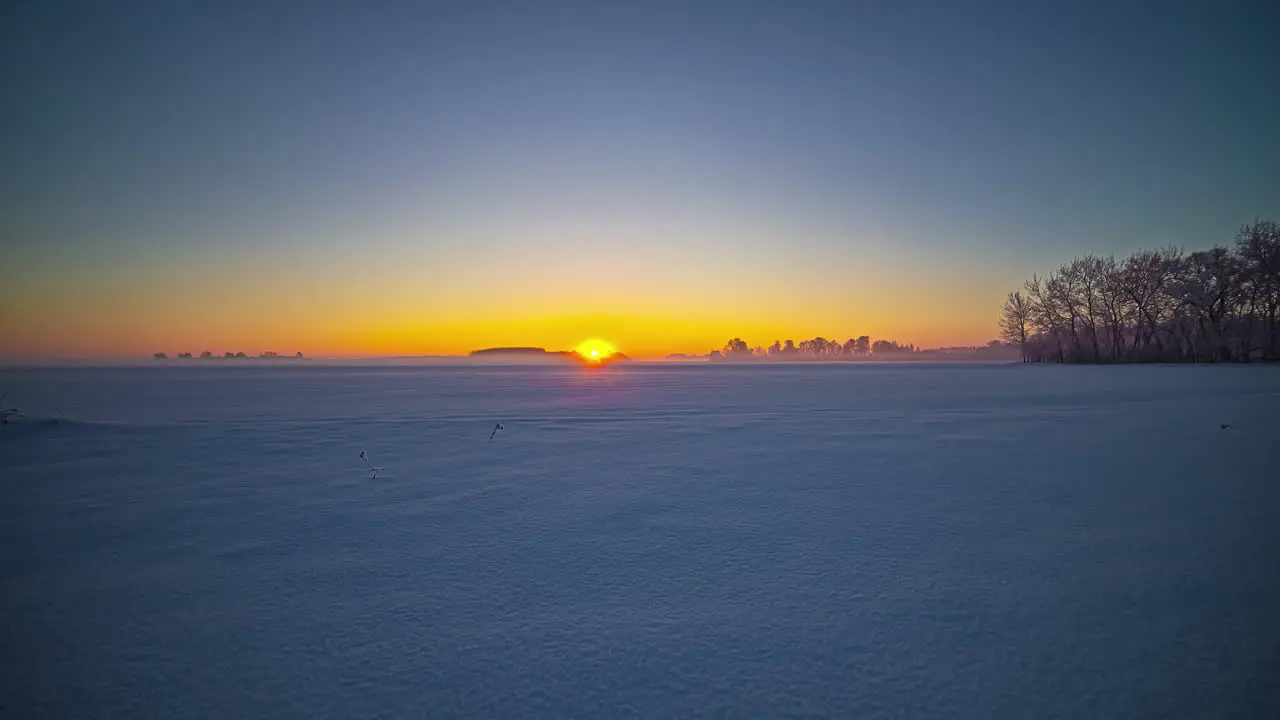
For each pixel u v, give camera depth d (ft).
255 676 9.72
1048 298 208.03
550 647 10.52
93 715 8.71
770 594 12.77
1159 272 176.65
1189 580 13.08
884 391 85.05
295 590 13.37
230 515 19.83
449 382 129.80
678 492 22.66
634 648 10.43
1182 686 8.92
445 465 28.76
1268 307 154.10
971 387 92.48
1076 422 43.50
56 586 13.76
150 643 10.94
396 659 10.18
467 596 12.90
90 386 110.83
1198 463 26.71
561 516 19.42
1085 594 12.44
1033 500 20.63
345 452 32.81
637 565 14.70
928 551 15.44
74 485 24.52
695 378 147.23
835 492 22.35
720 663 9.86
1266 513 18.44
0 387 106.93
